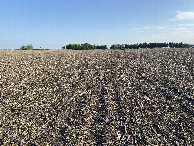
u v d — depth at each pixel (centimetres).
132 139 1129
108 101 1471
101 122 1263
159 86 1692
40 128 1225
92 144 1101
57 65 2166
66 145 1095
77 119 1293
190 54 2627
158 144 1092
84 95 1554
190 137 1141
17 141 1128
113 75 1902
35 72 1942
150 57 2514
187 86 1677
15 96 1518
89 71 1995
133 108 1393
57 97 1527
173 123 1251
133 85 1711
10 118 1295
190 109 1373
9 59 2345
